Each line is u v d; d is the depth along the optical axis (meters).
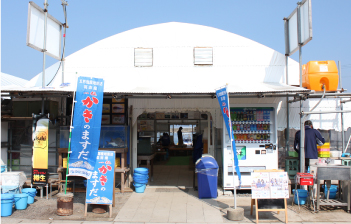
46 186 8.06
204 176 8.27
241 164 8.58
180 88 8.77
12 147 9.36
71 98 9.52
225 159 8.57
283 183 6.53
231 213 6.56
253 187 6.54
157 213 7.04
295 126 9.30
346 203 7.03
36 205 7.59
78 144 6.87
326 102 9.32
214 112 9.36
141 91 7.81
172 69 9.60
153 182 10.20
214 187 8.27
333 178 7.04
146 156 9.91
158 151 14.87
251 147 8.59
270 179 6.55
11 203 6.83
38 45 8.49
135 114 9.54
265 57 9.56
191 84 9.56
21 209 7.21
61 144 8.80
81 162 6.90
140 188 8.83
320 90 8.38
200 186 8.27
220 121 9.33
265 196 6.50
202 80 9.58
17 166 9.31
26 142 9.33
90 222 6.44
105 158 6.99
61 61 9.66
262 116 8.66
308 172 8.14
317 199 7.07
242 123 8.59
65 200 6.80
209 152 9.86
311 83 8.41
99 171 6.95
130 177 9.38
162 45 9.64
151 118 15.87
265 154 8.58
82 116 6.86
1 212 6.68
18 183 7.69
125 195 8.59
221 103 7.14
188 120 16.55
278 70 9.54
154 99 9.48
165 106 9.45
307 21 7.98
